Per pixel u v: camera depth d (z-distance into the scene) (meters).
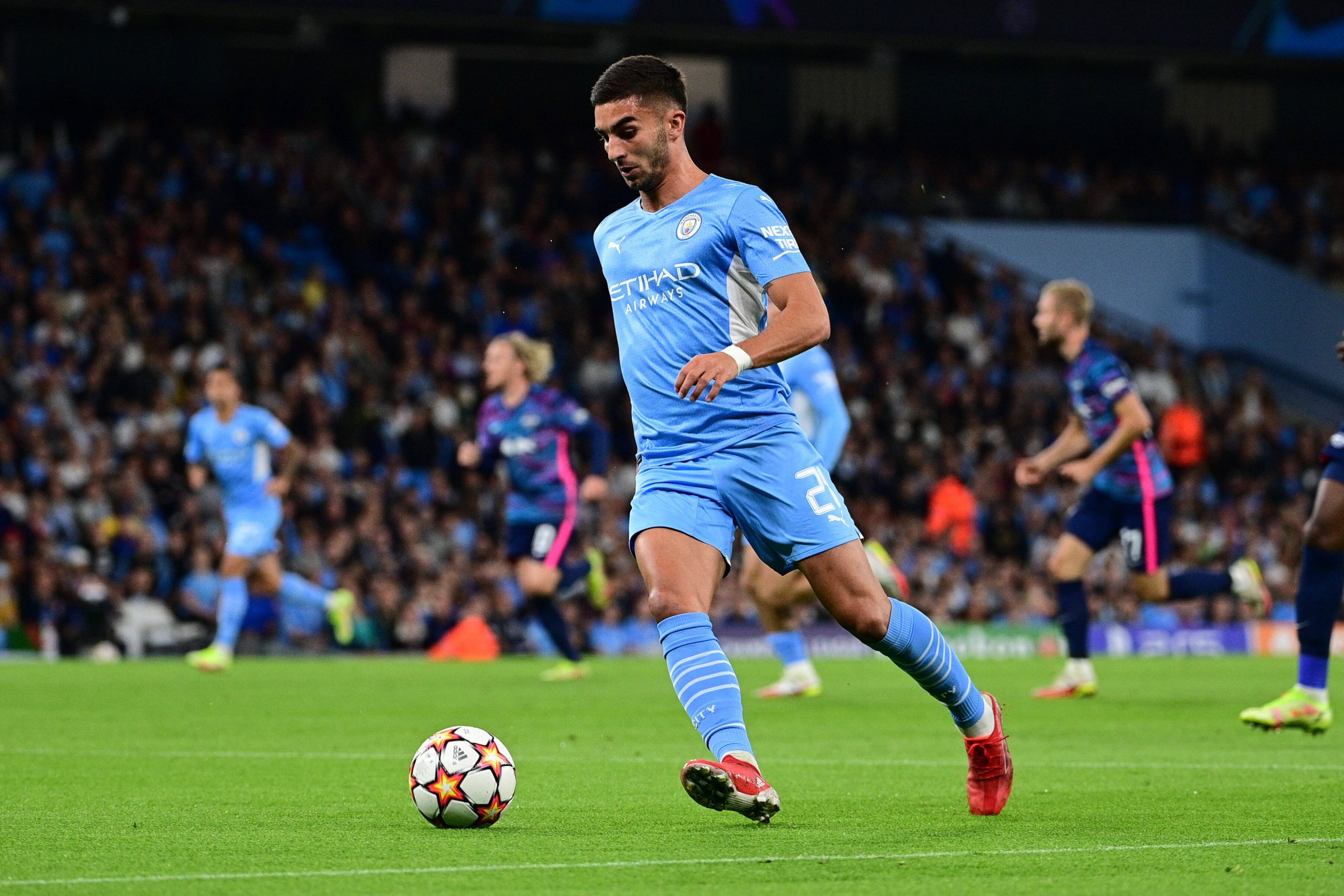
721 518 18.03
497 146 106.56
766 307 18.38
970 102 120.44
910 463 85.81
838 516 17.73
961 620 77.06
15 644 63.06
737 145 116.25
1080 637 41.91
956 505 81.50
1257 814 19.23
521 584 48.16
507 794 18.03
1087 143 119.88
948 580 77.56
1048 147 118.38
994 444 90.75
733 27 85.75
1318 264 114.50
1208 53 92.44
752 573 40.25
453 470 78.88
